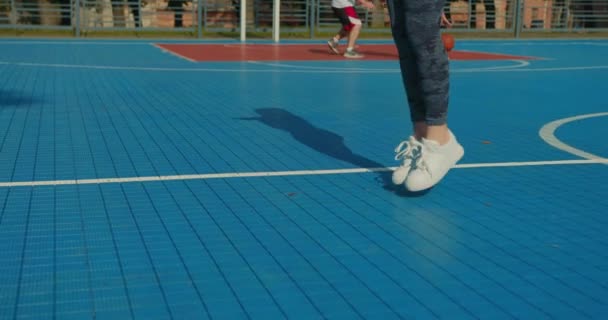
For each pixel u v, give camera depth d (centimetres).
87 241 344
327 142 602
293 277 303
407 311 271
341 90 975
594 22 2688
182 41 2067
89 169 492
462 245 346
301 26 2434
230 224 373
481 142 616
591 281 303
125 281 296
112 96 871
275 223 375
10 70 1148
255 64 1352
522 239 356
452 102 880
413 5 395
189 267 312
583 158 553
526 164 529
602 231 371
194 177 473
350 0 1525
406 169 430
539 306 277
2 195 421
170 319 262
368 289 291
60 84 981
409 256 329
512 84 1088
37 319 261
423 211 401
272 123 695
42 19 2302
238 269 311
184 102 831
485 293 289
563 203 422
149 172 486
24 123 671
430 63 404
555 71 1300
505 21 2648
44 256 323
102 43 1891
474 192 445
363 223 377
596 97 943
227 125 678
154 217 383
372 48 1883
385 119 732
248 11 2436
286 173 488
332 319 263
